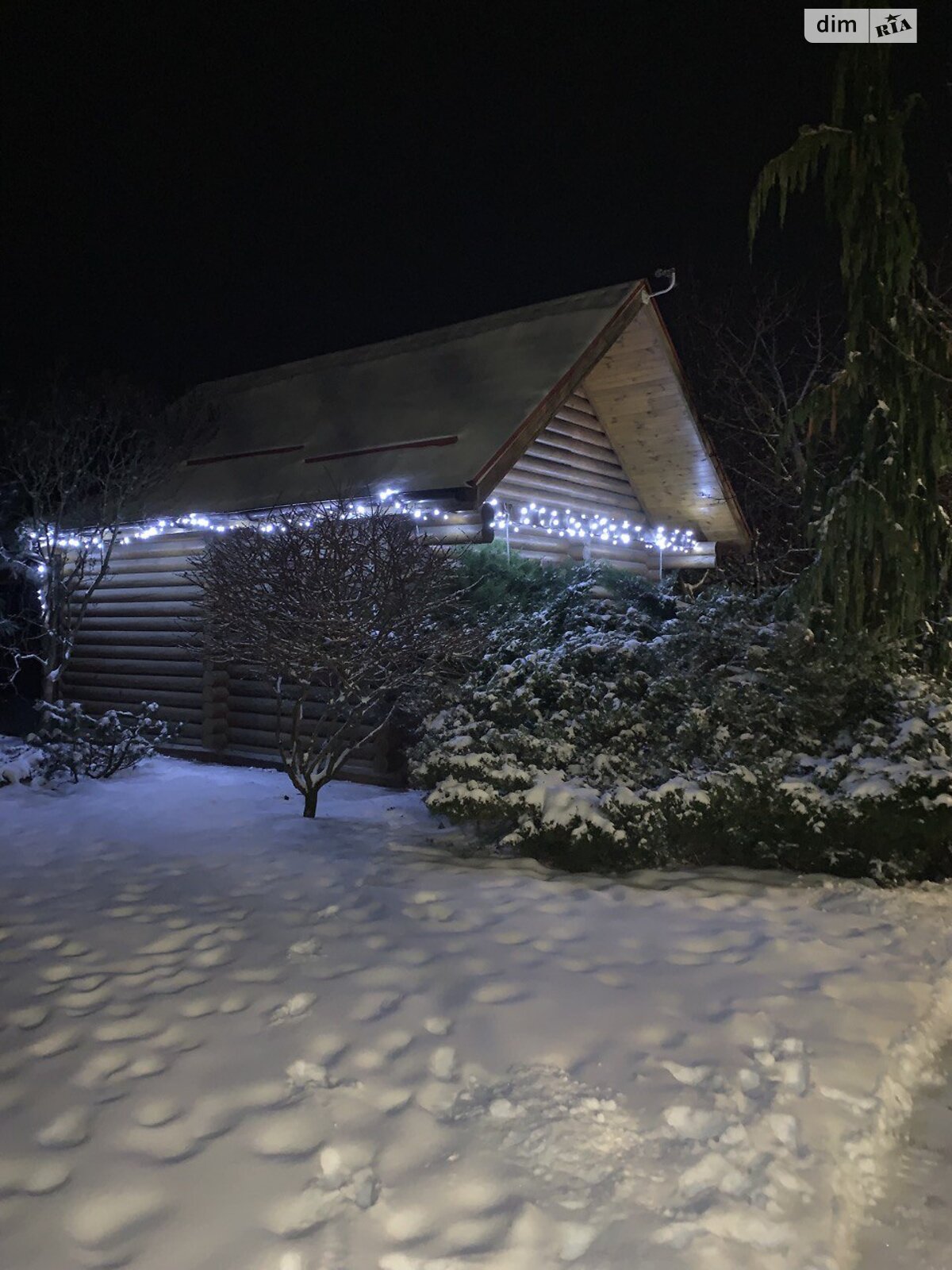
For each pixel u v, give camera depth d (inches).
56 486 473.7
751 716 276.2
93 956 201.9
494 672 326.0
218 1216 117.5
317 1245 112.6
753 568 717.3
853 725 279.0
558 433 483.8
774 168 307.4
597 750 283.0
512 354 437.1
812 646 289.1
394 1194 122.4
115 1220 117.4
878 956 203.6
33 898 244.5
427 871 263.0
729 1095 145.1
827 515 314.2
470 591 372.5
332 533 308.5
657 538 579.8
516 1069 153.4
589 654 309.6
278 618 312.3
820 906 235.6
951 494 553.9
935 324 315.6
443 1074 152.8
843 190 307.7
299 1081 149.0
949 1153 143.6
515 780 269.9
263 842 295.4
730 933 214.8
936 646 315.3
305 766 332.8
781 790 255.1
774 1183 124.6
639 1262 110.7
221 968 194.4
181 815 334.6
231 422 520.4
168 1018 171.5
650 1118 139.9
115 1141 133.2
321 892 244.7
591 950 204.8
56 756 395.9
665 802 256.8
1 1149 132.0
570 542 506.6
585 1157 130.3
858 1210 127.4
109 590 528.7
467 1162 129.3
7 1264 109.4
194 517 436.8
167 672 498.0
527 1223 116.5
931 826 242.2
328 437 450.3
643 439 518.9
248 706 465.7
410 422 424.2
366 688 343.0
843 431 324.2
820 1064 155.9
